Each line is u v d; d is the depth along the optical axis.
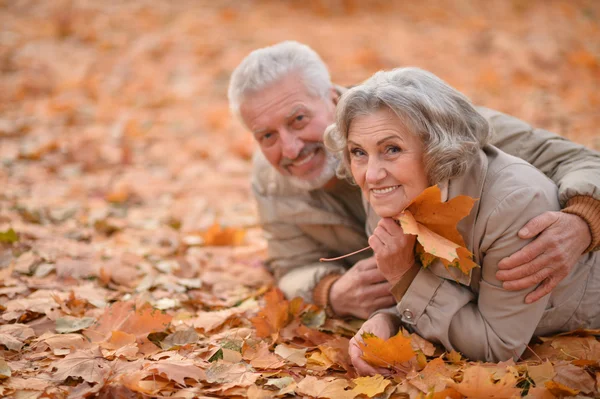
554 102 6.51
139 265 3.20
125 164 5.23
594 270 2.27
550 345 2.21
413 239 2.07
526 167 2.06
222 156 5.62
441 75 7.55
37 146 5.28
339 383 1.99
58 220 3.86
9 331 2.33
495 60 8.12
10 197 4.14
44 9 9.41
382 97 1.89
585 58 7.95
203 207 4.34
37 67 7.50
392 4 10.77
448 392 1.86
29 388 1.94
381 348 2.02
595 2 11.41
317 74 2.62
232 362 2.18
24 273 2.98
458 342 2.12
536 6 11.02
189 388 1.99
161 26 9.30
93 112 6.47
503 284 2.00
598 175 2.12
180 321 2.59
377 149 1.94
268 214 2.96
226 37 8.89
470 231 2.03
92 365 2.05
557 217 1.97
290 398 1.97
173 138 6.01
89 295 2.77
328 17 10.13
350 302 2.57
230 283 3.12
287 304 2.59
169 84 7.52
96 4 9.78
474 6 10.88
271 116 2.56
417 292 2.14
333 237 2.89
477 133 2.00
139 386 1.92
